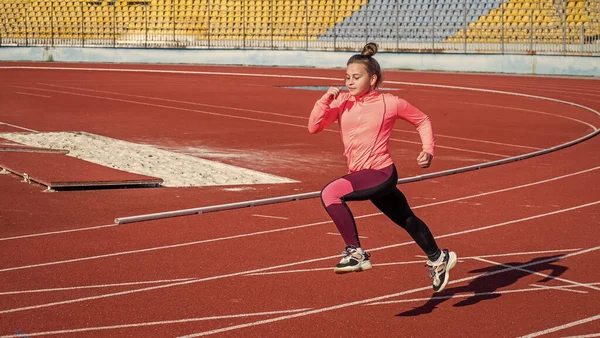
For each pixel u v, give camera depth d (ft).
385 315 18.49
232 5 139.33
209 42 136.98
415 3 127.95
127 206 30.50
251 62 134.21
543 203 32.63
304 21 134.62
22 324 17.28
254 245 25.00
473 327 17.76
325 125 18.06
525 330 17.62
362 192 17.51
